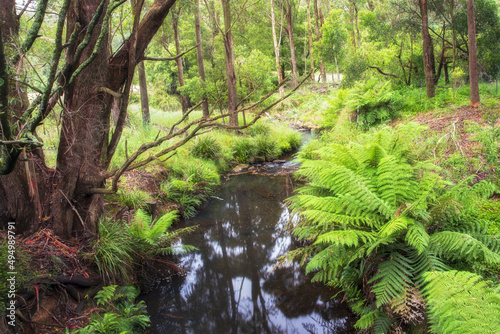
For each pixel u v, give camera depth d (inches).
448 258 120.2
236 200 316.8
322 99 828.0
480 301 81.9
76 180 153.4
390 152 180.9
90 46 142.8
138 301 164.9
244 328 143.9
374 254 130.0
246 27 1186.6
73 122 149.3
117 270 157.9
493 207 157.6
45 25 148.3
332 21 722.2
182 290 176.4
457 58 590.2
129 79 140.9
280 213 275.7
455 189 129.0
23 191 143.6
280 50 1268.5
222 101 574.6
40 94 106.7
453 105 409.1
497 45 541.6
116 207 224.2
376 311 120.7
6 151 88.7
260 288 174.7
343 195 144.5
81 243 156.2
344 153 169.0
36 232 148.4
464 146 240.7
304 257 160.6
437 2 539.5
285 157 482.6
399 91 578.9
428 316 100.6
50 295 127.0
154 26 150.4
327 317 146.5
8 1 127.7
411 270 119.5
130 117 556.7
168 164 343.0
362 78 636.7
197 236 240.7
